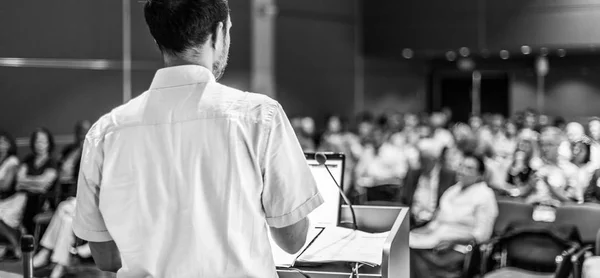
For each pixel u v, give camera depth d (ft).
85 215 4.86
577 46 41.96
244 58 38.81
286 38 41.09
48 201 21.22
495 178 25.81
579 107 50.88
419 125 42.50
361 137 37.45
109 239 4.92
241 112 4.58
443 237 18.98
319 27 43.42
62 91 29.37
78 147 25.90
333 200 7.45
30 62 28.35
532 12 42.73
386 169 30.32
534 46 42.80
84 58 30.14
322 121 43.62
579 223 17.11
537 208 23.20
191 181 4.56
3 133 24.80
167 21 4.73
